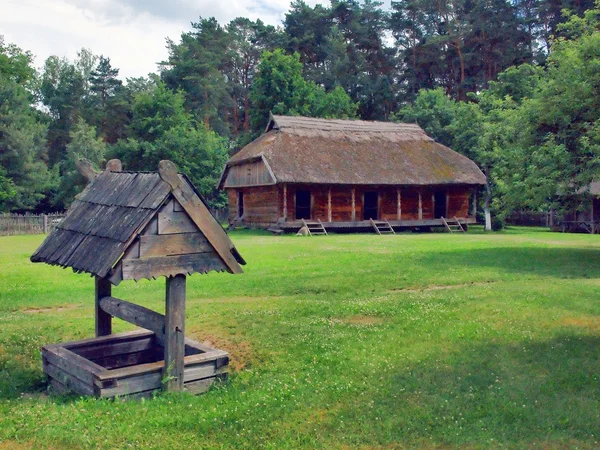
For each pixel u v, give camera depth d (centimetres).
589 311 1195
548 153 2080
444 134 5256
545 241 3056
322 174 3725
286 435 609
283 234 3694
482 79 7038
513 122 2300
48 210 5691
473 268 1873
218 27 8156
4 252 2583
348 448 579
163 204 680
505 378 779
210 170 5153
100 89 7812
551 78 2239
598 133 1877
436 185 4081
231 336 1037
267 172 3769
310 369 834
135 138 5297
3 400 724
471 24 7081
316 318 1155
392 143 4294
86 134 5922
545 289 1463
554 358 862
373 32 7725
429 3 7612
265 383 776
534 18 6731
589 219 4103
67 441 588
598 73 1984
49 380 805
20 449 572
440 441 592
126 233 659
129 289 1520
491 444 582
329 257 2194
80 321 1152
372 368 827
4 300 1390
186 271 694
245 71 8288
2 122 5003
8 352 945
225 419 649
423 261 2055
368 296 1417
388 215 4159
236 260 736
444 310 1209
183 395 716
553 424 629
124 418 645
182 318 724
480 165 4500
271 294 1454
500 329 1041
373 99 7038
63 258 727
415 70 7588
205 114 6831
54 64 8144
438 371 810
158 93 5316
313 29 7638
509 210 2428
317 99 5956
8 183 4612
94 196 817
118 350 857
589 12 2277
